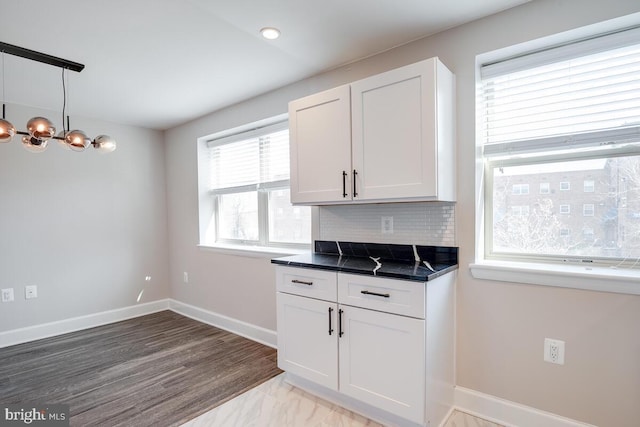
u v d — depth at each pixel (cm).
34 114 321
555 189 181
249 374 246
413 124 175
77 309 348
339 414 196
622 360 155
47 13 172
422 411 163
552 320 170
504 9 178
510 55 186
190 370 252
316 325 203
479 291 190
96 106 321
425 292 162
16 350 293
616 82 163
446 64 197
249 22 186
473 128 189
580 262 174
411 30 197
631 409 154
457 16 183
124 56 222
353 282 185
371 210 232
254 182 329
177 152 397
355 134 195
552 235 183
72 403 210
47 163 330
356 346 185
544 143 178
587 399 163
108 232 371
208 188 377
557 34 166
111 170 373
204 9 173
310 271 205
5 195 308
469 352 194
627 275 151
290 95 275
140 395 218
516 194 192
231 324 337
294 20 184
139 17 178
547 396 173
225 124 331
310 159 218
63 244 341
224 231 372
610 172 167
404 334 167
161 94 291
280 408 203
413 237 213
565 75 174
